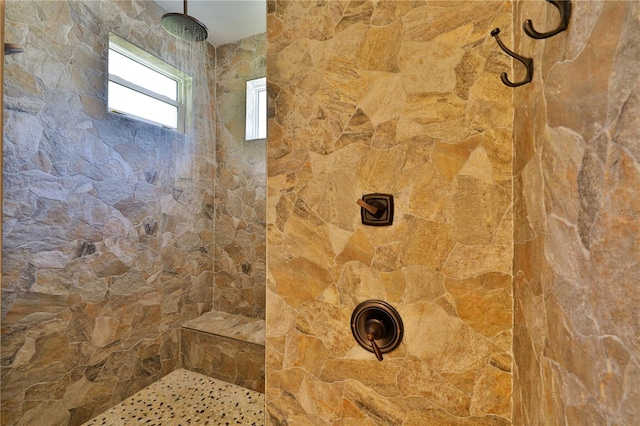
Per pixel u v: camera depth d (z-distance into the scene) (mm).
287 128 890
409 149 752
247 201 1917
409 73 755
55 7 1234
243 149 1926
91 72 1368
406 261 752
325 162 839
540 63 502
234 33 1866
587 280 344
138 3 1562
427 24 740
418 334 740
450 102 720
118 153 1485
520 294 614
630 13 268
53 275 1235
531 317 549
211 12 1681
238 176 1941
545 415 478
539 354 508
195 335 1733
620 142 281
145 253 1607
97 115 1395
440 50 729
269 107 914
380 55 785
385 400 769
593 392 328
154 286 1649
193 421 1396
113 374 1448
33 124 1162
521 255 608
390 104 772
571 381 385
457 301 711
